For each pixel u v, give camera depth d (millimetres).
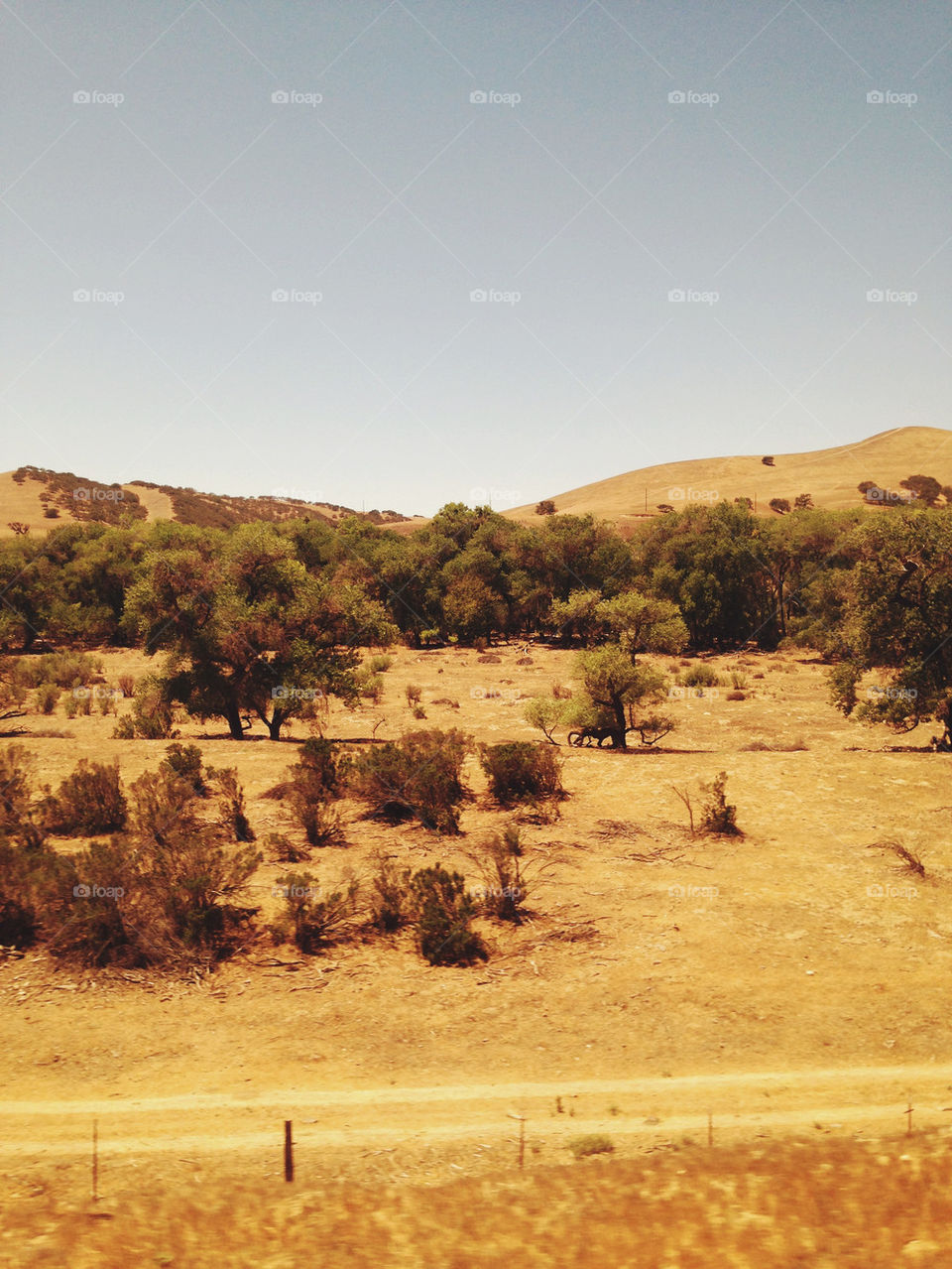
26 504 142625
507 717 36125
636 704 26719
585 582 73625
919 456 175125
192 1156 7078
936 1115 7652
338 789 18359
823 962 11117
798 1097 8125
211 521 156875
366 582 73312
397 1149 7199
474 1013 9961
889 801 17500
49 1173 6750
